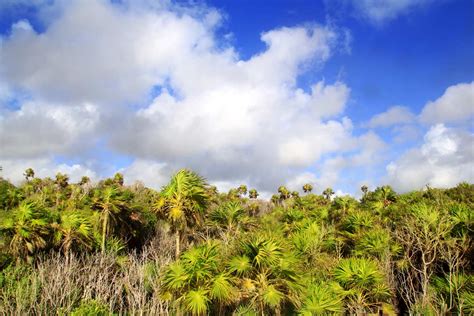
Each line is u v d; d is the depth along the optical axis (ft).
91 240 49.01
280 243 34.50
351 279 37.37
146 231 63.93
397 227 50.03
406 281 43.62
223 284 31.22
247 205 97.30
